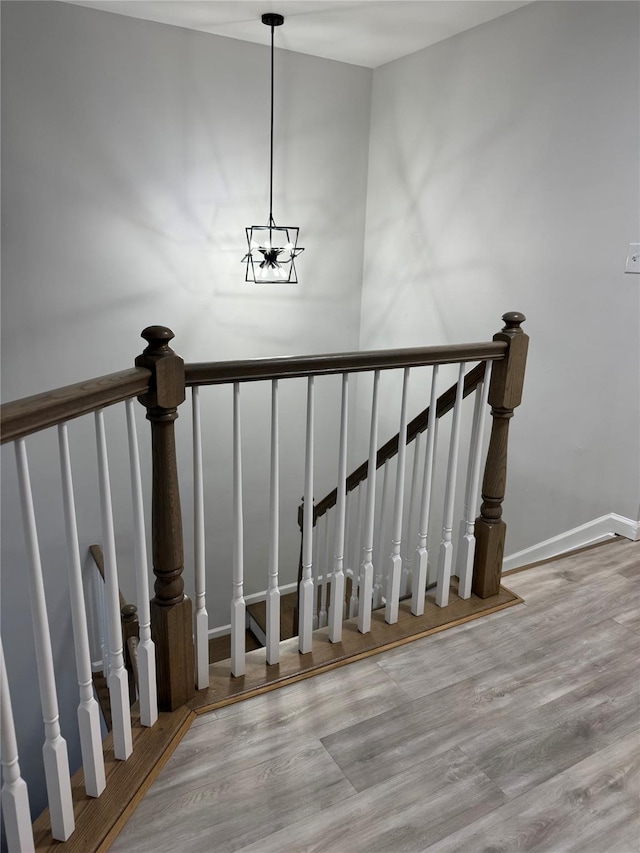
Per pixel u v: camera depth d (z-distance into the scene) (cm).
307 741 153
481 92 315
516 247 306
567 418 291
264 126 367
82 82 309
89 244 330
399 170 383
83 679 125
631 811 136
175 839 126
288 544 441
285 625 396
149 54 323
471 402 337
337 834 129
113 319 346
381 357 171
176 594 154
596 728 160
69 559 118
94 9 303
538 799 138
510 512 329
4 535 321
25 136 301
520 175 299
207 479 394
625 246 254
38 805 340
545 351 297
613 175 255
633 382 260
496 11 293
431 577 334
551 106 278
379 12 299
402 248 388
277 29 328
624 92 246
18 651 333
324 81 380
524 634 200
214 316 378
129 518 361
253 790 138
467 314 343
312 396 164
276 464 164
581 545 292
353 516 307
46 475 331
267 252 353
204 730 155
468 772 145
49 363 332
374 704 166
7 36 286
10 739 107
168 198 348
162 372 137
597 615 211
